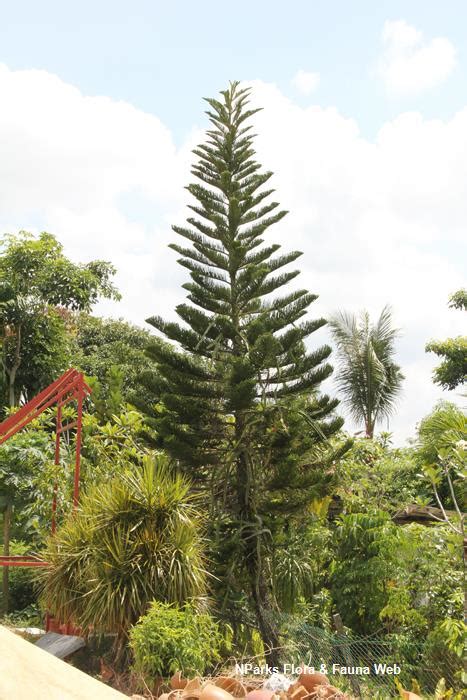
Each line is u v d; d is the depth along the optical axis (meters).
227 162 13.48
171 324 12.25
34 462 13.05
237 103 13.43
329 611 11.02
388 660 8.01
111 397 16.16
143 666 6.57
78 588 8.28
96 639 8.10
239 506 11.81
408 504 12.77
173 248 13.04
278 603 11.12
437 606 9.34
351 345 21.80
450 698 3.66
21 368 21.12
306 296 12.60
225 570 10.70
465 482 10.02
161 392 12.56
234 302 12.91
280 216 13.10
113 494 8.42
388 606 9.70
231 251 12.60
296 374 12.21
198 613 7.88
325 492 11.92
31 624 11.55
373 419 21.75
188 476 11.86
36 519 11.69
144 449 12.80
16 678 0.41
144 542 8.14
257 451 12.16
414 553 10.08
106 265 24.30
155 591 7.90
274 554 11.31
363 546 10.67
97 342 27.31
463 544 8.74
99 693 0.42
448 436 11.45
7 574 12.74
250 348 11.91
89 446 12.93
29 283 22.08
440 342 26.91
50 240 22.59
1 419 20.64
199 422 12.21
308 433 12.38
